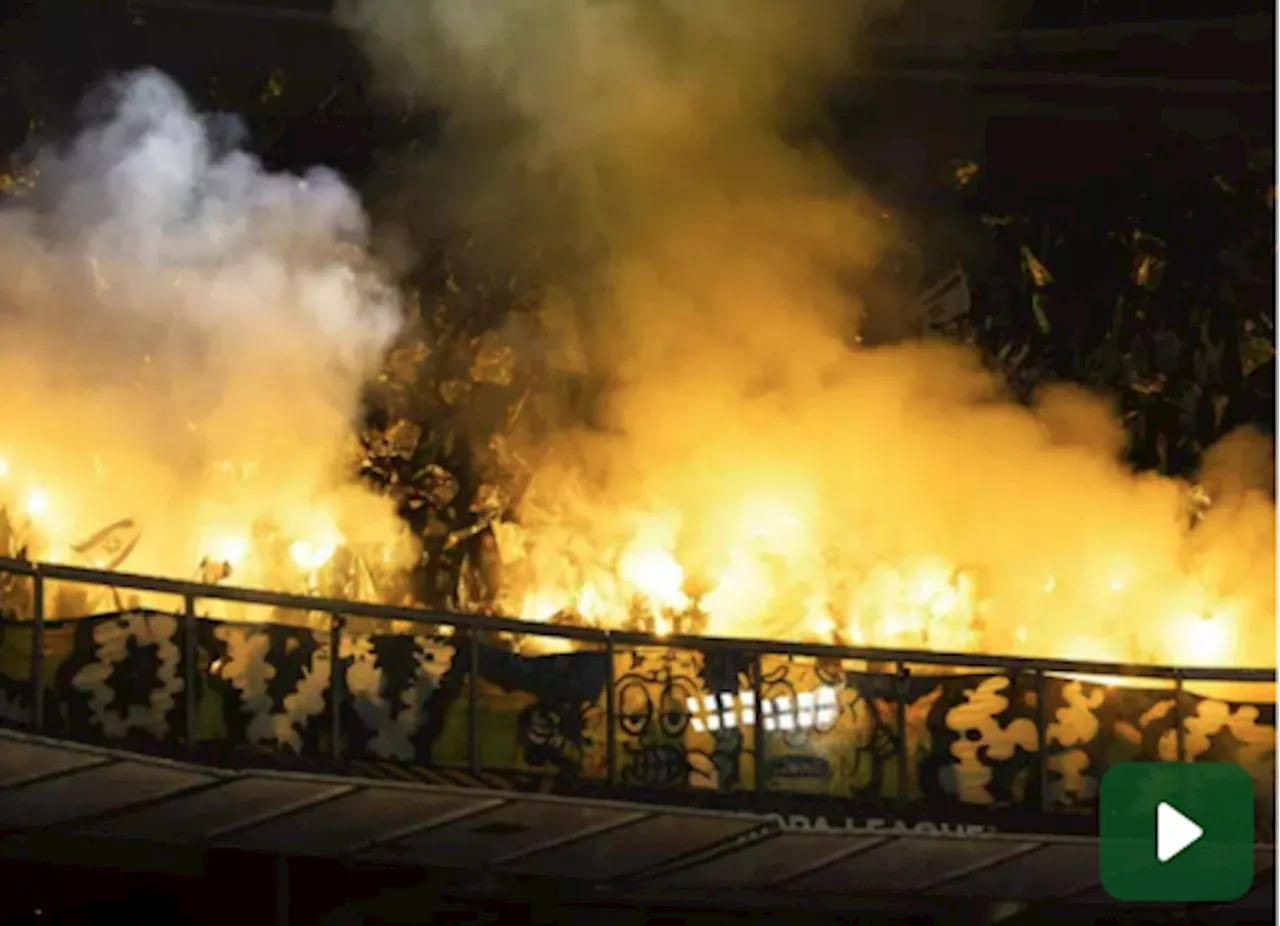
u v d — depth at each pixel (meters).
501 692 69.06
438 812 68.06
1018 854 72.06
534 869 73.56
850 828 69.62
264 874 72.62
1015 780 71.00
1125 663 75.69
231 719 64.81
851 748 70.44
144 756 63.00
